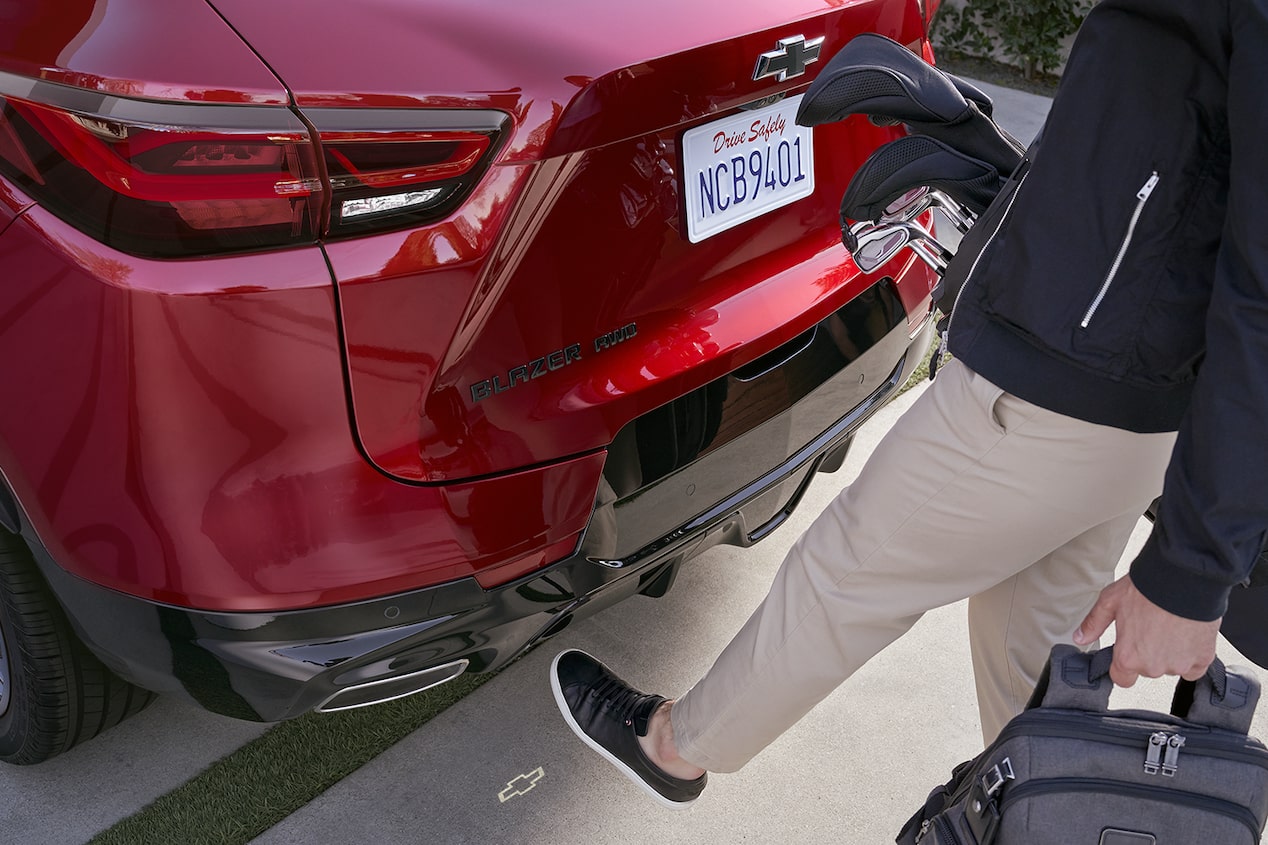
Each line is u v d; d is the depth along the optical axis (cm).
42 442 156
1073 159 121
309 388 146
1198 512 110
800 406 201
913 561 152
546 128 151
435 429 153
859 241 162
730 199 182
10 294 154
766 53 176
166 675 163
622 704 186
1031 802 131
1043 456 136
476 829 200
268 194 141
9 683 197
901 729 226
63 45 148
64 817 201
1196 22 111
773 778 214
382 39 150
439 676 166
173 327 142
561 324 162
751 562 267
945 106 150
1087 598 175
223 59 143
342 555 151
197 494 148
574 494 167
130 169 140
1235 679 132
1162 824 130
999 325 133
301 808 203
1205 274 120
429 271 147
